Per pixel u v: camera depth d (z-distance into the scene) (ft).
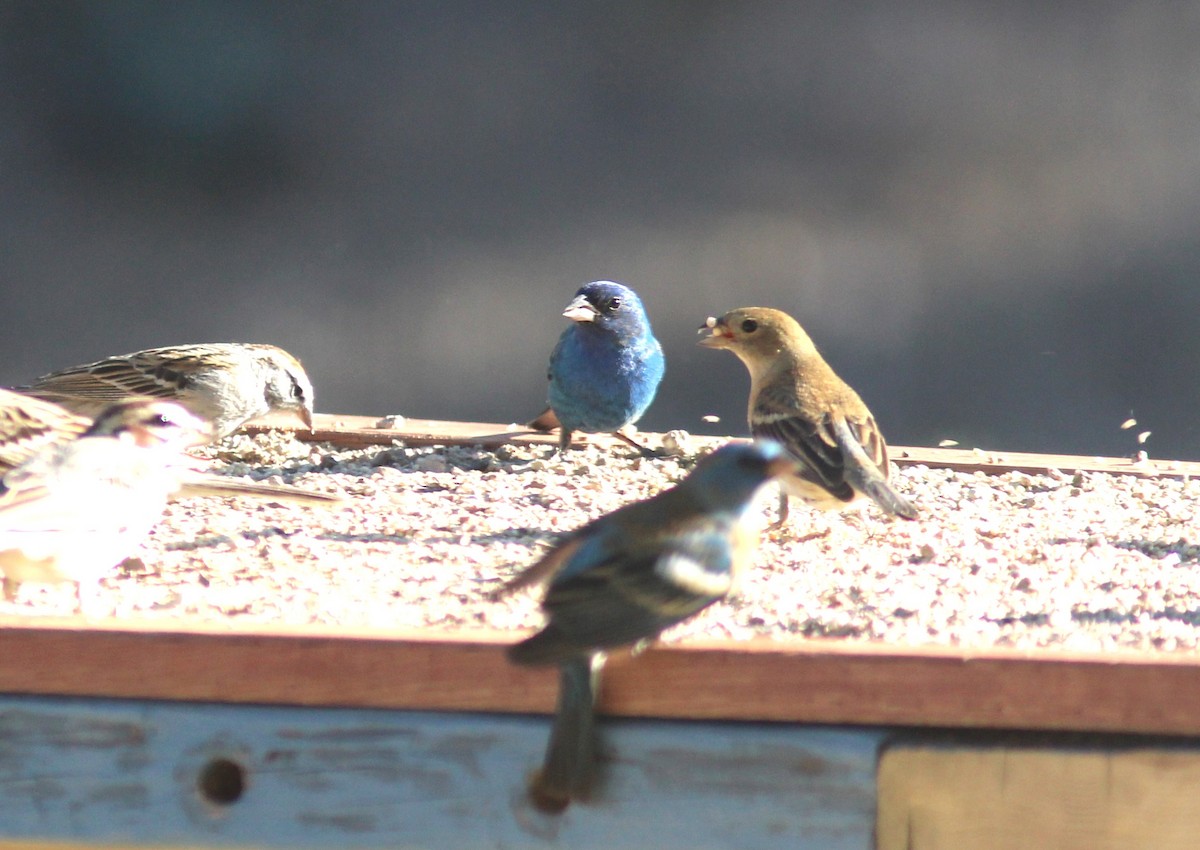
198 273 83.92
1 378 77.66
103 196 87.20
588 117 93.20
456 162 90.48
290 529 32.50
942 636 23.72
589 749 20.21
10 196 86.94
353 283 83.35
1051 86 94.17
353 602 25.70
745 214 87.71
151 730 21.04
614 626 19.53
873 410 75.51
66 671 21.08
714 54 96.89
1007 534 33.14
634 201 88.74
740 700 20.66
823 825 20.67
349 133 91.56
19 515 25.80
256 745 21.01
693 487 20.51
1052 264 84.07
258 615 24.50
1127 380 77.71
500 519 33.94
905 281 82.79
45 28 92.84
